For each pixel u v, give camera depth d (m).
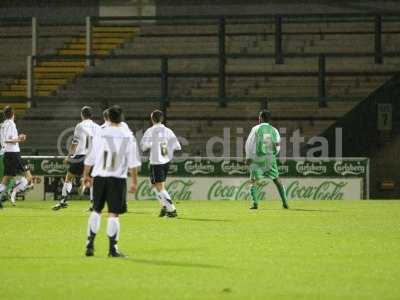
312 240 43.91
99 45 102.06
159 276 32.19
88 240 37.66
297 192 76.94
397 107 83.31
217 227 50.44
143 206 68.81
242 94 91.38
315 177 76.94
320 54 85.94
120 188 36.88
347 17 98.62
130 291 29.05
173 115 90.12
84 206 68.19
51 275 32.34
